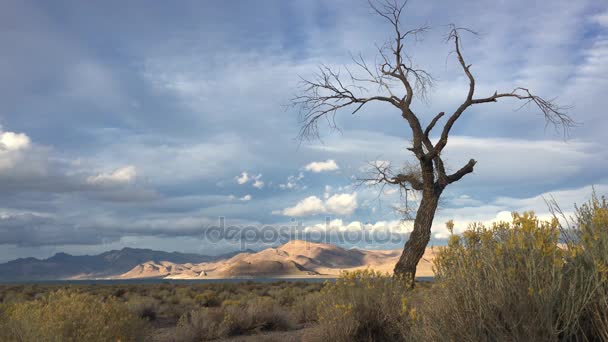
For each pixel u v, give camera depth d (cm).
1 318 662
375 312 674
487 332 346
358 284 718
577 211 395
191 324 1076
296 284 3738
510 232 386
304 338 745
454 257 405
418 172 1355
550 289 321
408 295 664
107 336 637
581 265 342
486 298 353
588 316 329
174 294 2827
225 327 1038
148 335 775
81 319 645
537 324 318
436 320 387
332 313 694
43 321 628
